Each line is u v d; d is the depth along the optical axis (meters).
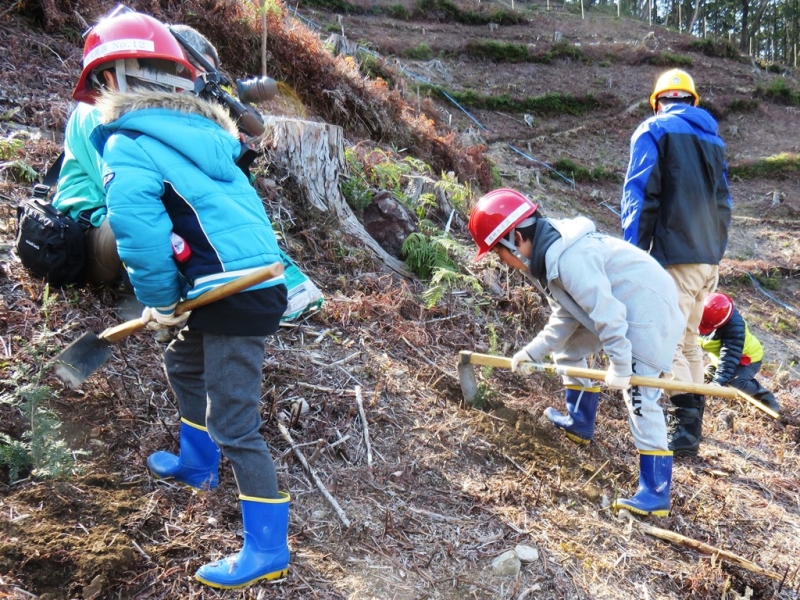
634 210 3.78
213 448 2.46
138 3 6.14
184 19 6.62
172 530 2.26
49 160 3.94
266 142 4.55
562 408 3.86
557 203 13.25
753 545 3.13
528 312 4.71
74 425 2.55
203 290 2.07
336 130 4.77
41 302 3.01
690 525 3.15
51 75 4.90
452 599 2.31
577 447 3.53
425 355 3.87
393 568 2.37
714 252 3.80
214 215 2.09
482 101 18.38
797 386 6.88
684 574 2.75
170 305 2.12
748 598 2.70
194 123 2.13
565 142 17.36
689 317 4.02
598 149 17.34
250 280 2.02
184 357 2.39
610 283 3.00
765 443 4.56
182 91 2.32
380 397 3.29
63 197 3.15
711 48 26.09
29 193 3.69
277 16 7.39
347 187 4.96
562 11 32.88
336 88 7.48
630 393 3.09
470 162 8.70
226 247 2.09
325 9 22.00
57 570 1.98
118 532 2.16
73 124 3.08
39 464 2.25
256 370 2.19
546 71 21.77
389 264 4.71
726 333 4.79
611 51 23.64
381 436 3.04
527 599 2.39
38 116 4.35
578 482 3.19
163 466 2.47
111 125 2.06
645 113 19.45
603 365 4.73
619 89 20.83
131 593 2.01
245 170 2.50
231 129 2.32
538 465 3.22
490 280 4.86
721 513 3.34
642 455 3.11
